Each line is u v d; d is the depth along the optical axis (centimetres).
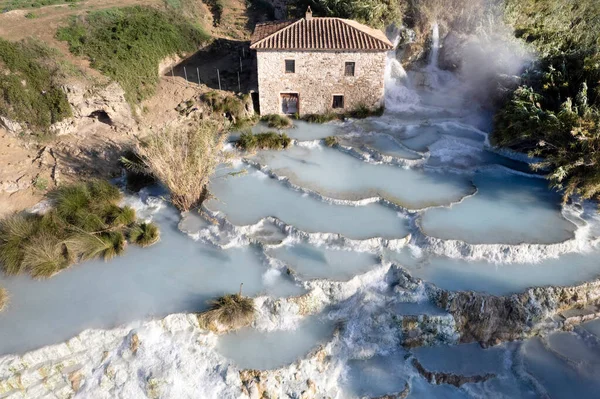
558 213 2236
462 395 1614
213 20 4184
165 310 1791
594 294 1841
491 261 1977
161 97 3164
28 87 2662
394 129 3044
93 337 1694
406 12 3775
